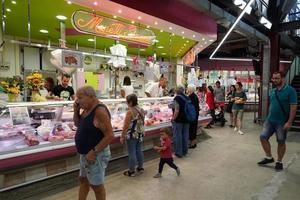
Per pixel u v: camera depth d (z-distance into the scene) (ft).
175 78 29.22
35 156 10.32
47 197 10.18
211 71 57.93
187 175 13.00
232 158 16.16
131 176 12.69
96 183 7.96
